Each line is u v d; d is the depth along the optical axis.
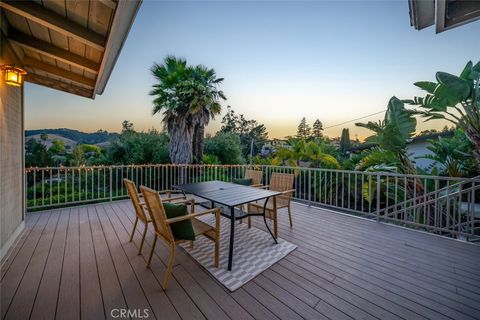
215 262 2.22
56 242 2.83
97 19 2.17
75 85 4.25
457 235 3.27
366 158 5.78
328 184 6.84
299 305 1.68
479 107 3.84
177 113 7.36
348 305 1.69
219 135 12.80
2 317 1.52
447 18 2.29
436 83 4.00
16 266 2.23
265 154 14.80
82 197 6.59
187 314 1.58
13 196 2.90
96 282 1.96
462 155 5.40
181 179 6.64
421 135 8.50
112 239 2.93
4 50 2.54
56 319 1.52
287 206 3.39
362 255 2.52
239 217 2.61
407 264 2.32
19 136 3.28
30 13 1.97
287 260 2.40
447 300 1.75
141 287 1.89
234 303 1.70
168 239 2.00
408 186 5.18
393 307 1.67
